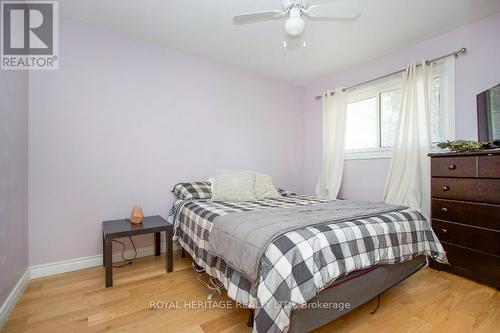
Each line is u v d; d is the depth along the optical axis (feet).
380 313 4.81
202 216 5.90
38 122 6.38
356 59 9.37
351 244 4.21
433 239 5.64
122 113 7.59
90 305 5.00
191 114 8.93
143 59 7.98
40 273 6.32
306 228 4.09
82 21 6.97
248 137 10.44
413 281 6.16
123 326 4.35
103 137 7.29
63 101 6.71
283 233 3.84
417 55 8.18
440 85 7.75
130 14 6.67
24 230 5.88
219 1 6.17
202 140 9.18
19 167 5.56
